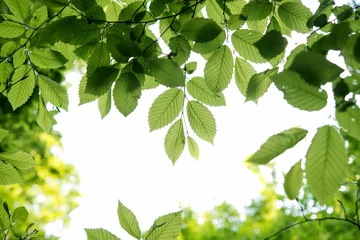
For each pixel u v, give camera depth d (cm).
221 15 118
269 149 89
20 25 115
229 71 110
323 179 86
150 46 106
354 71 88
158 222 103
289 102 88
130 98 105
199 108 113
